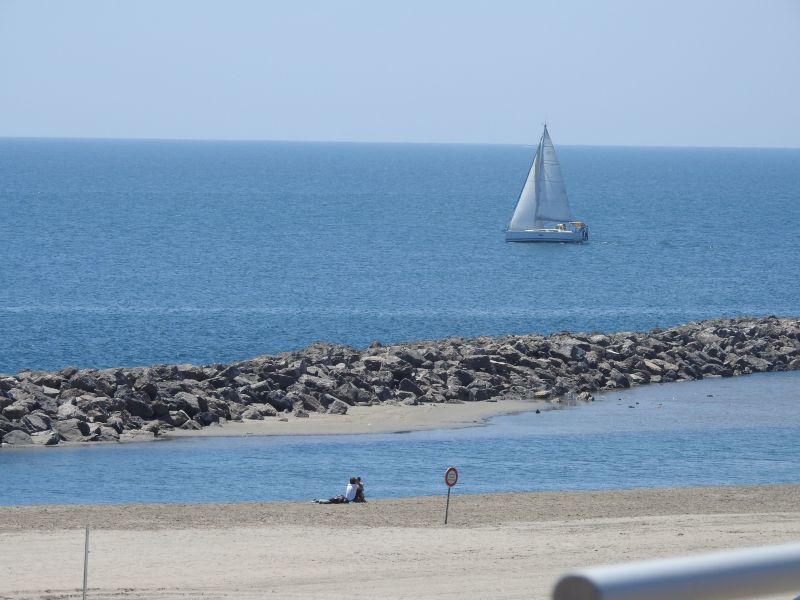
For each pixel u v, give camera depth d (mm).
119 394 187250
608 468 158250
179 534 104625
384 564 93312
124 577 87688
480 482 148750
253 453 164625
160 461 158125
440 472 154250
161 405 182625
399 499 128250
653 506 123375
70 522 110750
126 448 166250
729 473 156125
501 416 197750
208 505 122875
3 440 165500
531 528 108875
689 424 193000
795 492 133250
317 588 84938
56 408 179250
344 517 115625
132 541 101062
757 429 189375
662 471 156750
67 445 166750
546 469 157125
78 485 143625
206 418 184875
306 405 198875
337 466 157250
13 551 96062
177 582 86375
